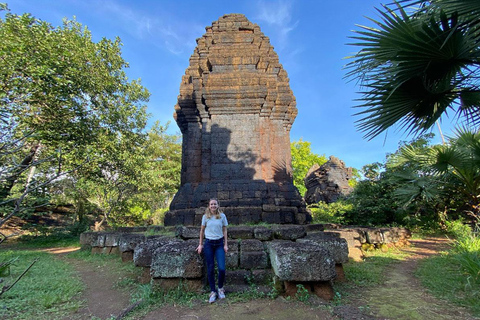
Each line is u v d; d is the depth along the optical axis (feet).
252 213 22.71
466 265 13.62
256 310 10.11
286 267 11.00
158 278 11.96
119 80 40.86
